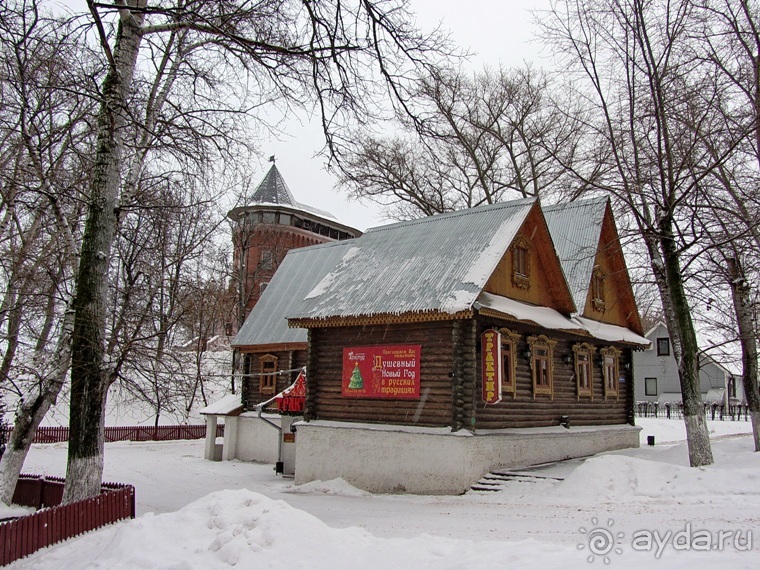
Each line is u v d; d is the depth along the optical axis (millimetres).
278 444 27641
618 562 8211
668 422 44125
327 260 34094
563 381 24219
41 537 11695
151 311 16188
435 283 20172
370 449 20531
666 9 18359
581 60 19859
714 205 18859
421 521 13469
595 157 22359
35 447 35750
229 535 9391
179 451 36688
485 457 19062
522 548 9148
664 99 19531
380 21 11062
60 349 14352
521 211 21812
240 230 42531
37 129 13383
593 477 16438
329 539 9695
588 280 24875
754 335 19156
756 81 19250
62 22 10984
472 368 18875
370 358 21469
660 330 63781
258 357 32469
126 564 9016
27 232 17234
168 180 14406
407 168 39125
